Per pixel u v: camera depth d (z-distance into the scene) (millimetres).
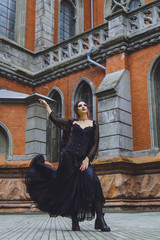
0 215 9398
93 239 2861
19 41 16281
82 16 20141
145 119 10930
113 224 4844
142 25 11680
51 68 14703
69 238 2975
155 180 9648
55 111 14750
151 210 9414
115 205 9398
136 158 10656
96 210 3699
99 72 13000
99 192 3711
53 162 14352
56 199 3895
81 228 4133
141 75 11406
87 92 13703
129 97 11383
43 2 17234
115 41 11836
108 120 10742
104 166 10117
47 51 15516
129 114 11180
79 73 13828
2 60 14234
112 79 11320
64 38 19047
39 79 15281
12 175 10422
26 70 15266
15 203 10102
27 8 17109
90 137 3908
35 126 11039
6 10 16625
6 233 3666
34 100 11211
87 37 13820
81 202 3695
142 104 11141
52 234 3396
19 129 11297
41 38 16625
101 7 19688
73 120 4059
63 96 14211
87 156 3734
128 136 10836
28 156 10898
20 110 11469
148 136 10703
